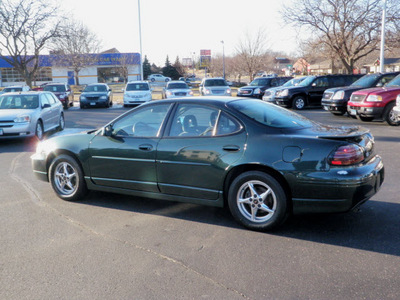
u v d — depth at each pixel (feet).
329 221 14.62
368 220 14.65
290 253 12.04
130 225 14.71
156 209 16.52
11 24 82.48
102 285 10.37
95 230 14.25
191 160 14.51
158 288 10.17
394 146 28.78
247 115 14.20
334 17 77.30
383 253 11.90
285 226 14.26
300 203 12.98
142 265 11.46
